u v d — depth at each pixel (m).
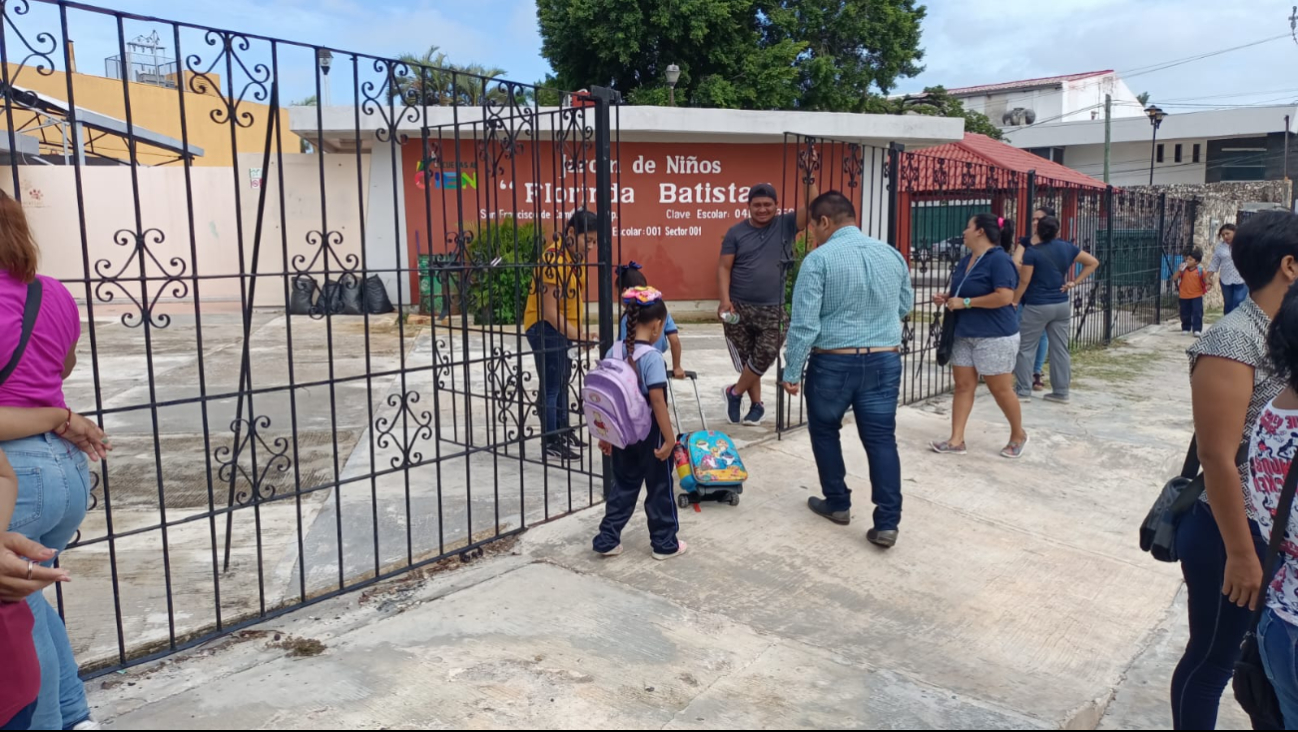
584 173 4.63
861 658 3.35
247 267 14.06
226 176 13.92
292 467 5.48
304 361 9.38
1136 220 13.44
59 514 2.31
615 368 3.88
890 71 22.80
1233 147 36.41
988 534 4.74
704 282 13.72
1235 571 2.24
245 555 4.09
